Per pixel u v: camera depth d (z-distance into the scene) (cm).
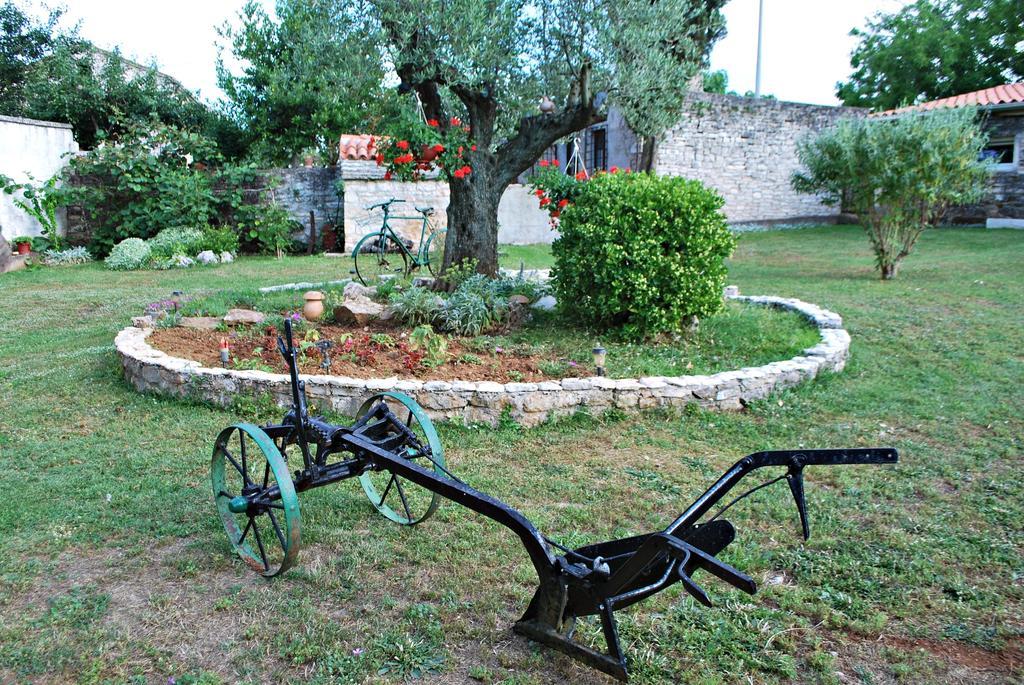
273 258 1555
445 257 904
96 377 660
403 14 684
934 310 912
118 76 2092
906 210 1106
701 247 705
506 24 741
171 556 364
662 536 238
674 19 772
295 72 985
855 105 2883
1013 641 298
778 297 985
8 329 862
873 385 638
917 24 2661
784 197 2072
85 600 326
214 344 704
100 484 442
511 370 627
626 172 795
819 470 467
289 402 559
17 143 1482
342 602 327
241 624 311
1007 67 2584
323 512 412
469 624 310
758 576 346
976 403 591
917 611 317
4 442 510
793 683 276
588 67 761
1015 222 1756
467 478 454
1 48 2041
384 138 868
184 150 1666
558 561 274
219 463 378
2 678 276
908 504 419
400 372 619
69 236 1619
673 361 671
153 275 1298
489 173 872
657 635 302
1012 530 387
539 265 1394
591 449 504
